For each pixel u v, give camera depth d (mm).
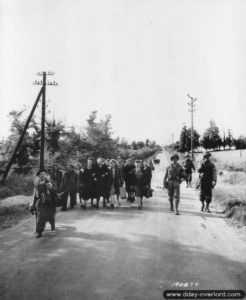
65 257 6391
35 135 24750
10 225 9102
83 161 27797
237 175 20734
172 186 10984
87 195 11633
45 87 20094
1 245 7156
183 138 66750
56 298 4750
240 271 5812
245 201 12047
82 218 9984
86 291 4961
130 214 10695
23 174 21234
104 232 8273
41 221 7859
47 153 23984
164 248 7027
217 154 42906
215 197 14016
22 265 5965
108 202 13086
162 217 10258
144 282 5285
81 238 7707
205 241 7609
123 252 6711
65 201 11297
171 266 5980
